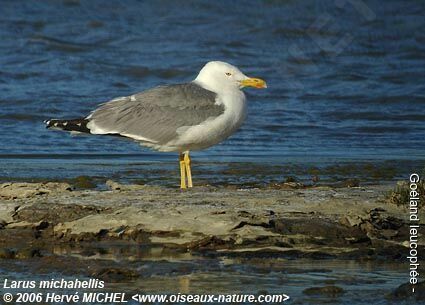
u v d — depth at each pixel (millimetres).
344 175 17141
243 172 17484
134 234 12070
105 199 13344
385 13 40719
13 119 23547
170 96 14156
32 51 33906
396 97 27875
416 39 38406
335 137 22453
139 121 14156
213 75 14359
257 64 33500
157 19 39969
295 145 21328
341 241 11961
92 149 20297
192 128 13984
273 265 11141
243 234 11930
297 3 40969
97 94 27422
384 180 16391
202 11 41188
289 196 13539
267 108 26078
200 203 12992
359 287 10359
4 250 11625
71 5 41312
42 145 20594
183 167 14516
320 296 10070
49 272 10914
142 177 16828
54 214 12664
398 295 10070
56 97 26422
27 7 40656
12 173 17094
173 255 11547
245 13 40312
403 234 12195
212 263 11211
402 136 22734
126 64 32156
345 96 28109
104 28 38406
